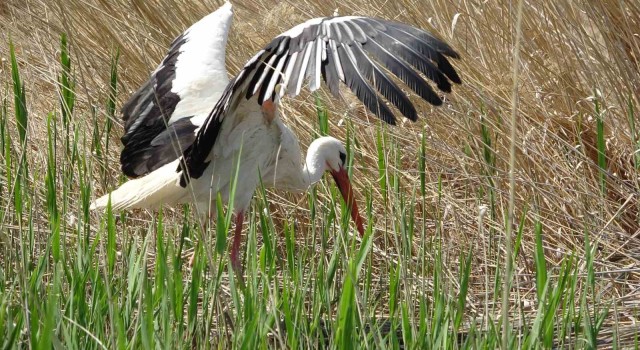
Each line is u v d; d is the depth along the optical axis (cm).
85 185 878
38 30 1152
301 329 690
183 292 739
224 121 865
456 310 730
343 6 1119
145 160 918
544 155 1043
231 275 682
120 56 1123
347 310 638
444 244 926
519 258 964
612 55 1058
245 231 1024
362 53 649
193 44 977
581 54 1087
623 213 1012
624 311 841
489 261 906
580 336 750
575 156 1049
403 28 654
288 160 923
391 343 684
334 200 918
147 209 941
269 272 731
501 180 1023
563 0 1073
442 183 1055
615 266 923
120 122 1033
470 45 1128
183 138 896
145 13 1133
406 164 1080
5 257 773
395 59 640
